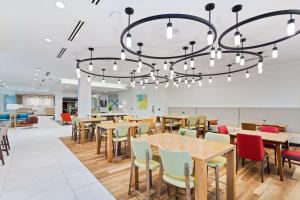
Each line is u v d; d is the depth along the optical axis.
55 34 3.40
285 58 5.11
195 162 1.81
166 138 2.79
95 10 2.53
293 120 5.48
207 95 8.32
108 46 4.07
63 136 6.84
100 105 16.14
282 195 2.43
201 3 2.32
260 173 3.21
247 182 2.84
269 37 3.41
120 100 14.07
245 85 6.91
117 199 2.30
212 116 7.92
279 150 2.94
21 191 2.46
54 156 4.17
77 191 2.49
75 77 8.58
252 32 3.18
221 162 2.36
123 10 2.52
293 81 5.62
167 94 10.31
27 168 3.35
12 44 3.95
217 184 2.18
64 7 2.45
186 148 2.14
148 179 2.17
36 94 18.70
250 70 6.62
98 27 3.09
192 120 6.24
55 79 9.38
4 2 2.32
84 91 7.88
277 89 5.99
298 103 5.50
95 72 7.18
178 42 3.76
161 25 2.95
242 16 2.63
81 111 7.79
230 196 2.26
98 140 4.45
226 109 7.40
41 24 2.98
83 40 3.71
